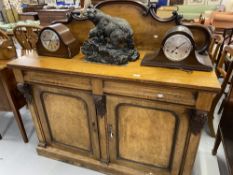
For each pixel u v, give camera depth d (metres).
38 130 1.55
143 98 1.06
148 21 1.25
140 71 1.05
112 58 1.14
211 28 1.46
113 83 1.07
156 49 1.31
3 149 1.76
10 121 2.12
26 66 1.18
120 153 1.39
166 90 0.99
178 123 1.10
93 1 3.38
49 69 1.13
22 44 2.39
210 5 4.56
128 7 1.25
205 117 0.98
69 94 1.25
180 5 4.66
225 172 1.51
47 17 3.69
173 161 1.25
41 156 1.68
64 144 1.55
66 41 1.23
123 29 1.15
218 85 0.90
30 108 1.44
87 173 1.52
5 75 1.49
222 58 1.76
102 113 1.21
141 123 1.19
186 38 0.97
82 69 1.10
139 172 1.39
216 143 1.57
